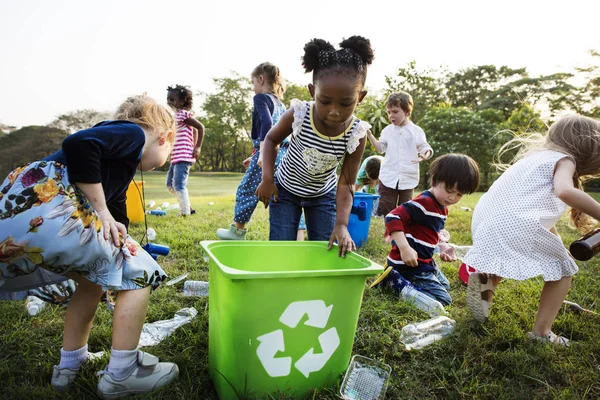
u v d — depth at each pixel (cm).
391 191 452
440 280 259
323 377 141
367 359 155
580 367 161
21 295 147
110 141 127
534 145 210
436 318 197
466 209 630
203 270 262
